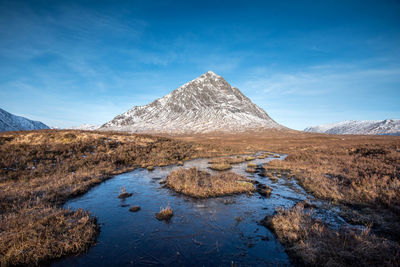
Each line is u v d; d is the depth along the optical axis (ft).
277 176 54.65
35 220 25.14
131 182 48.65
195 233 23.86
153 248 20.89
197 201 34.86
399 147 71.77
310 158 78.28
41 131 87.25
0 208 28.99
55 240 21.01
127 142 91.81
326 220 26.05
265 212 29.94
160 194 39.22
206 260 18.83
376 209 28.12
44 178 46.83
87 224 25.45
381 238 20.51
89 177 49.80
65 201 35.09
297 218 25.52
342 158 68.23
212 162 82.23
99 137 87.25
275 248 20.66
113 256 19.58
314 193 37.83
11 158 54.49
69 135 81.35
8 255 18.07
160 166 71.77
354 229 23.21
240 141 245.24
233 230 24.50
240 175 53.11
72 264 18.39
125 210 31.14
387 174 40.63
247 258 19.02
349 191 35.27
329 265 17.07
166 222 26.81
